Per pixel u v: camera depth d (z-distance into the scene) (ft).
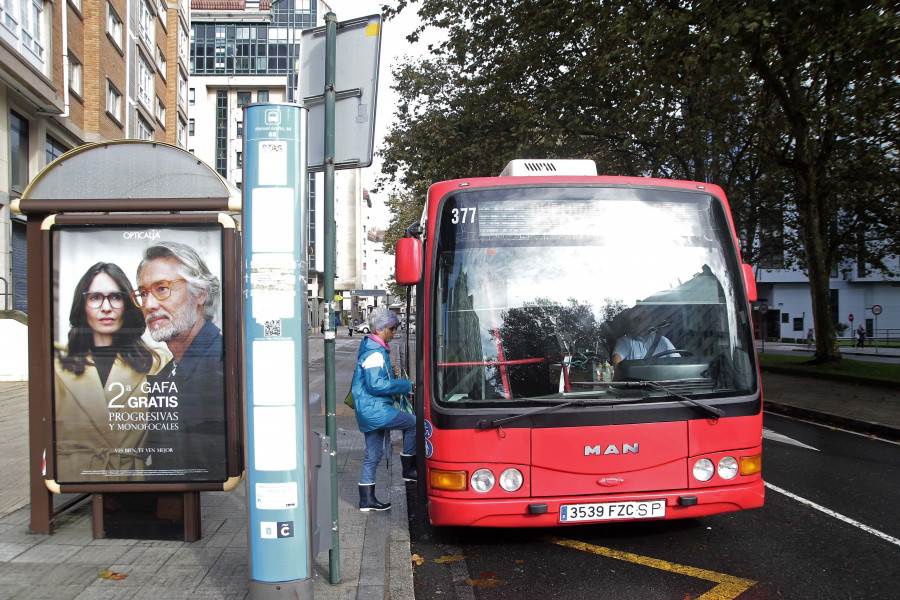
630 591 13.10
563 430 13.89
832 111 52.60
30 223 15.08
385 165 66.85
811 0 30.07
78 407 14.75
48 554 14.07
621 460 13.96
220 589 12.24
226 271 14.76
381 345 17.98
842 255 82.12
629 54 42.09
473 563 14.80
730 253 15.89
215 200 14.98
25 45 57.67
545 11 49.06
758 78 52.85
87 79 75.41
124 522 15.08
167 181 15.70
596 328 14.79
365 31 13.10
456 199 15.52
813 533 16.58
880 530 16.80
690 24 37.35
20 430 28.02
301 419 10.76
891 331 164.04
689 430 14.23
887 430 31.94
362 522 16.71
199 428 14.78
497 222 15.39
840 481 22.30
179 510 15.01
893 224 73.10
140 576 12.87
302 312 10.82
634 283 15.19
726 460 14.38
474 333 14.61
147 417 14.78
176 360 14.78
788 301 173.27
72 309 14.80
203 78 227.81
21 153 62.49
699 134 53.72
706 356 14.93
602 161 63.72
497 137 56.85
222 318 14.85
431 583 13.71
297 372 10.72
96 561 13.69
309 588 10.80
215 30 228.63
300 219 10.84
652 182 16.14
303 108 10.93
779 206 80.84
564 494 13.85
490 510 13.75
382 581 12.81
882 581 13.46
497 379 14.33
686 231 15.79
